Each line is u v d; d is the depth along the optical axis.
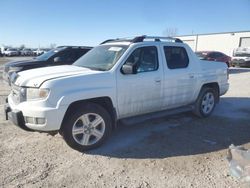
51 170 3.99
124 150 4.71
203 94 6.51
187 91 6.07
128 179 3.76
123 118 5.19
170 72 5.65
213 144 5.00
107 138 4.97
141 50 5.26
